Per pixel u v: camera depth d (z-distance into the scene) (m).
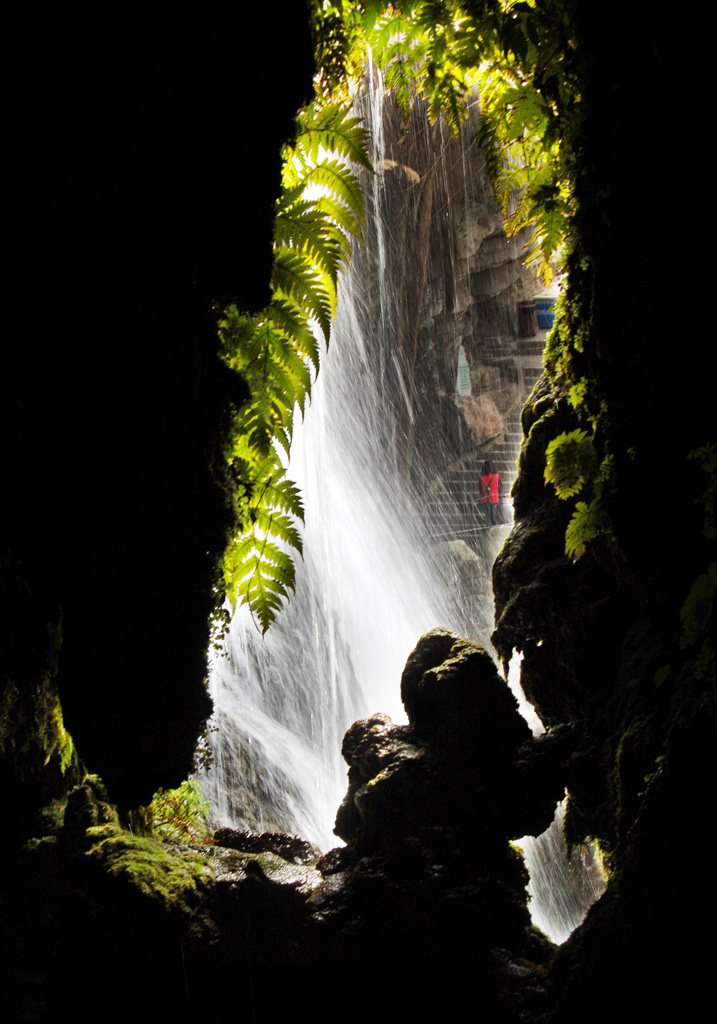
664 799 1.95
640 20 1.99
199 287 1.69
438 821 2.66
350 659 7.43
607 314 2.15
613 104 2.10
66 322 1.58
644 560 2.26
